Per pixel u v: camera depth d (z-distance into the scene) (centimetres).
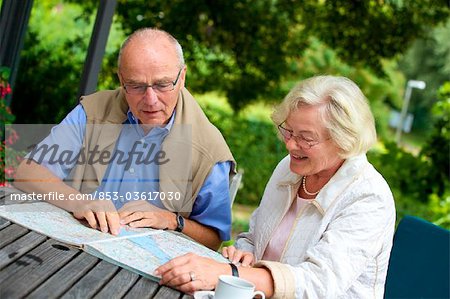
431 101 1447
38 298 190
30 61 720
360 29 1003
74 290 201
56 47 743
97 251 230
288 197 273
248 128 1043
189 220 302
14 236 232
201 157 303
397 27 1001
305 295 228
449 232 285
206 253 259
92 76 498
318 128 244
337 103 244
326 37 1008
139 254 238
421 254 289
